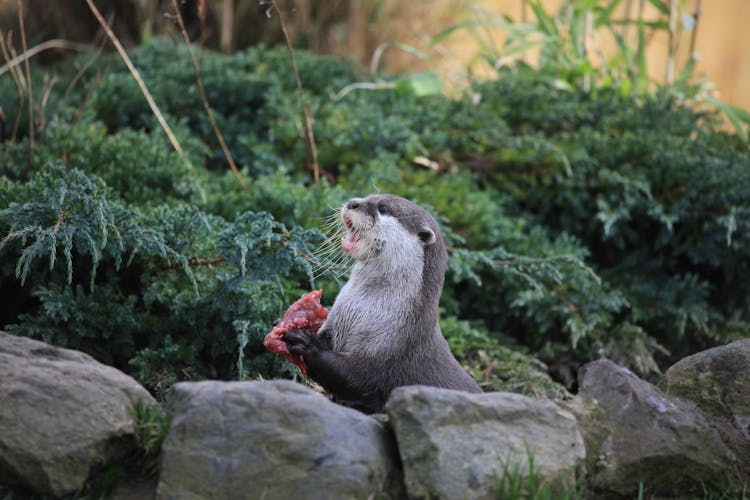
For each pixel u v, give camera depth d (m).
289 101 13.16
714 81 27.44
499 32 22.69
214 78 13.74
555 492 6.06
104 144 10.80
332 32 18.09
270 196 10.50
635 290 12.05
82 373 6.25
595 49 16.12
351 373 7.37
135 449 6.18
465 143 13.15
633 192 12.59
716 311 12.47
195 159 12.02
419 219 7.84
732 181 12.20
